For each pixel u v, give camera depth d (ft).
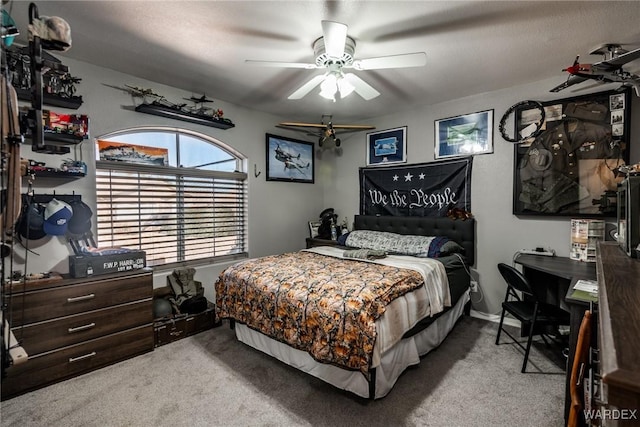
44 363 6.94
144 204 10.25
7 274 7.09
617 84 8.60
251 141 12.89
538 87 9.77
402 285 7.23
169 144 10.86
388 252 11.35
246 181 12.89
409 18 6.34
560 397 6.53
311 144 15.40
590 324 3.58
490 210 10.85
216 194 12.15
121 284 8.07
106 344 7.82
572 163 9.21
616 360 1.75
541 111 9.57
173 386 6.98
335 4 5.90
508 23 6.50
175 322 9.25
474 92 10.78
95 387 6.95
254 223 13.12
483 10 6.07
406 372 7.49
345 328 6.14
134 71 9.17
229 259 12.51
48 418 5.96
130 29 6.84
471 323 10.57
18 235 7.64
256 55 8.08
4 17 3.92
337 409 6.18
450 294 9.36
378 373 6.30
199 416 6.01
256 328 7.89
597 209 8.85
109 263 8.02
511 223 10.44
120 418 5.95
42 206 7.86
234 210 12.72
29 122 4.23
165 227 10.77
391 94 10.96
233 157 12.72
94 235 8.95
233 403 6.39
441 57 8.08
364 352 5.84
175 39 7.29
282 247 14.23
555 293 9.46
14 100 3.85
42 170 7.55
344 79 7.63
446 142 11.82
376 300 6.33
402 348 7.13
